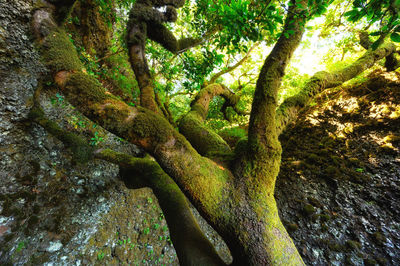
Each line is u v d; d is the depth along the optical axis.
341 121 5.04
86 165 3.60
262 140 1.29
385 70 5.02
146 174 2.20
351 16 1.21
